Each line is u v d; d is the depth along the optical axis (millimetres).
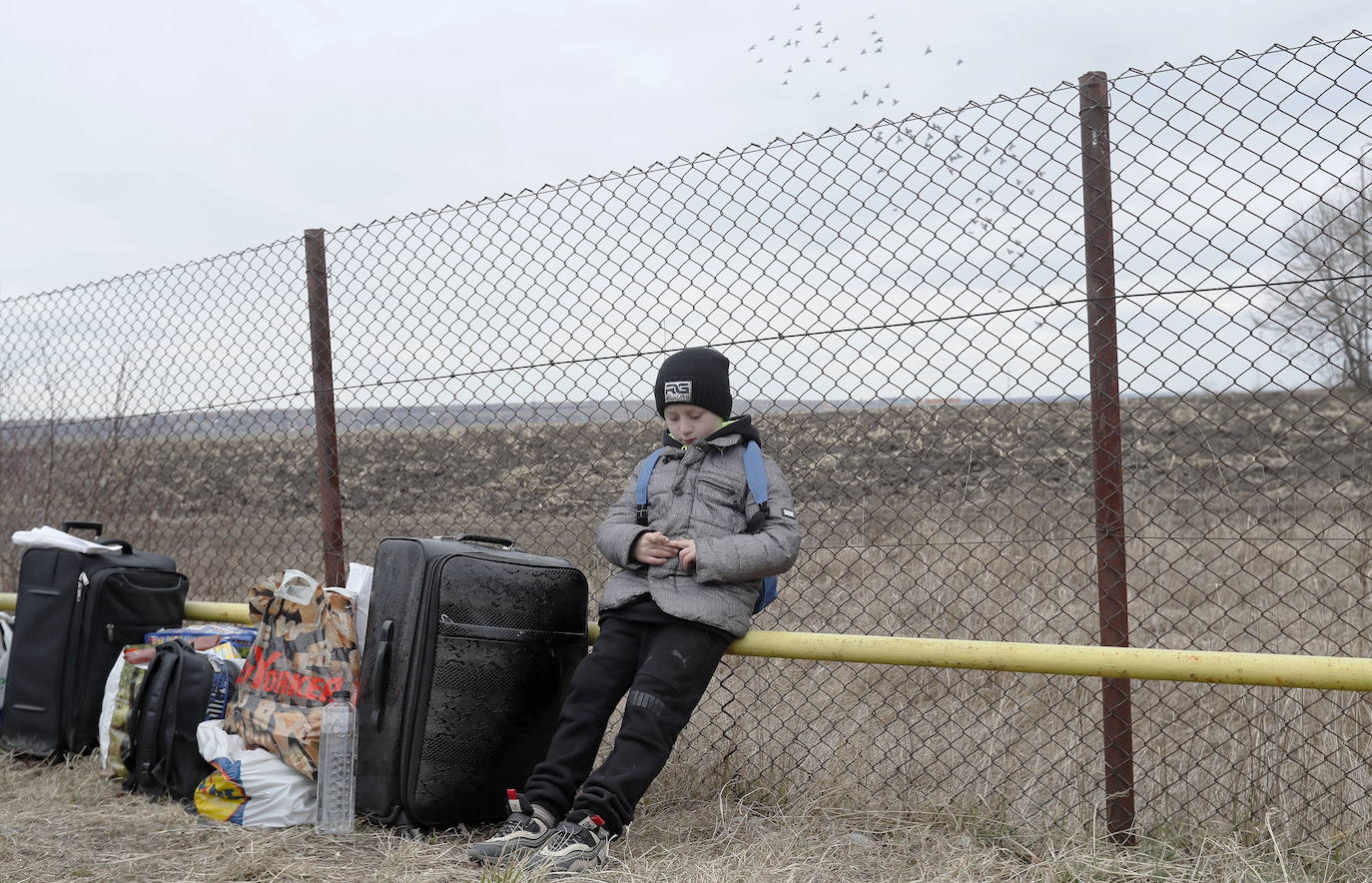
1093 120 2824
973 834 2955
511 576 3111
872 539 3254
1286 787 2926
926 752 3361
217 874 2773
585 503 3648
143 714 3484
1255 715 3160
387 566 3160
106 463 4867
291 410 4152
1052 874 2664
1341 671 2451
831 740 3473
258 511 4504
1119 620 2852
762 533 2918
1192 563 5355
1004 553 3408
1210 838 2775
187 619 4246
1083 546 3502
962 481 3117
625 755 2836
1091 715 3652
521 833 2770
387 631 3078
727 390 3096
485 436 3812
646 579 3041
